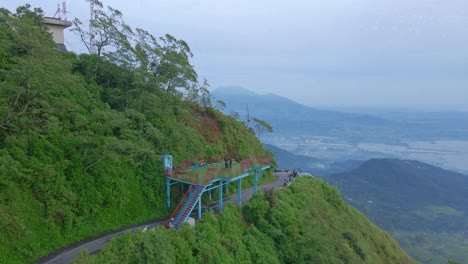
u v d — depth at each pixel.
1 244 20.75
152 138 33.56
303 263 31.64
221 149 43.47
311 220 38.06
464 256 136.00
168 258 22.59
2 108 24.31
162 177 31.88
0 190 22.08
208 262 25.09
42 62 25.62
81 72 35.97
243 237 29.97
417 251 138.75
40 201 23.84
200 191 29.70
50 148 25.78
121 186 28.28
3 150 23.39
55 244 23.34
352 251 39.75
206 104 49.09
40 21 35.69
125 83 36.41
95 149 27.66
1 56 28.55
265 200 34.78
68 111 29.09
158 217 30.36
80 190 25.95
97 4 35.44
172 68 39.28
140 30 38.25
